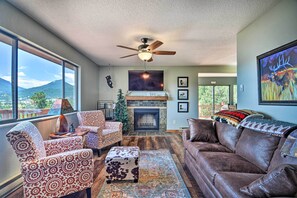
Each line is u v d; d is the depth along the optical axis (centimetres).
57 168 179
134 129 634
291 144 149
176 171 275
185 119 634
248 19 260
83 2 214
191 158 262
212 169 180
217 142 275
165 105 636
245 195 124
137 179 240
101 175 263
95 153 369
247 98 288
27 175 169
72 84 432
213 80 918
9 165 216
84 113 396
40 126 283
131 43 370
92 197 204
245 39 292
